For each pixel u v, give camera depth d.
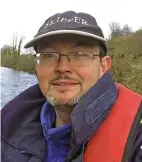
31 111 0.44
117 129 0.35
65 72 0.36
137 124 0.35
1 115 0.44
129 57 2.96
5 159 0.41
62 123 0.40
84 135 0.35
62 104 0.37
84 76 0.37
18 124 0.43
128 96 0.38
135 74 2.52
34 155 0.39
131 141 0.34
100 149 0.35
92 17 0.38
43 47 0.38
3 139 0.42
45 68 0.37
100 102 0.36
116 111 0.37
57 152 0.38
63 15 0.38
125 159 0.33
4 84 4.15
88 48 0.37
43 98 0.45
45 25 0.38
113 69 2.74
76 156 0.36
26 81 4.75
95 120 0.36
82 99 0.36
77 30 0.36
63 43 0.37
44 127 0.40
